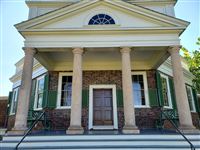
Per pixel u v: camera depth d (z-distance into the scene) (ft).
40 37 29.04
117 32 29.04
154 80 37.99
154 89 37.11
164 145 21.80
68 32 29.01
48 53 33.50
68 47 28.63
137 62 38.65
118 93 36.63
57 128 34.99
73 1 39.11
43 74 40.50
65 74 38.58
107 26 29.22
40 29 28.78
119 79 37.60
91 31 28.94
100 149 20.95
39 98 39.63
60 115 35.86
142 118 35.40
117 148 20.99
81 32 29.04
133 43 28.76
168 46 28.91
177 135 23.12
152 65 37.86
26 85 26.71
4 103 60.54
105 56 35.42
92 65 38.58
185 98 26.30
